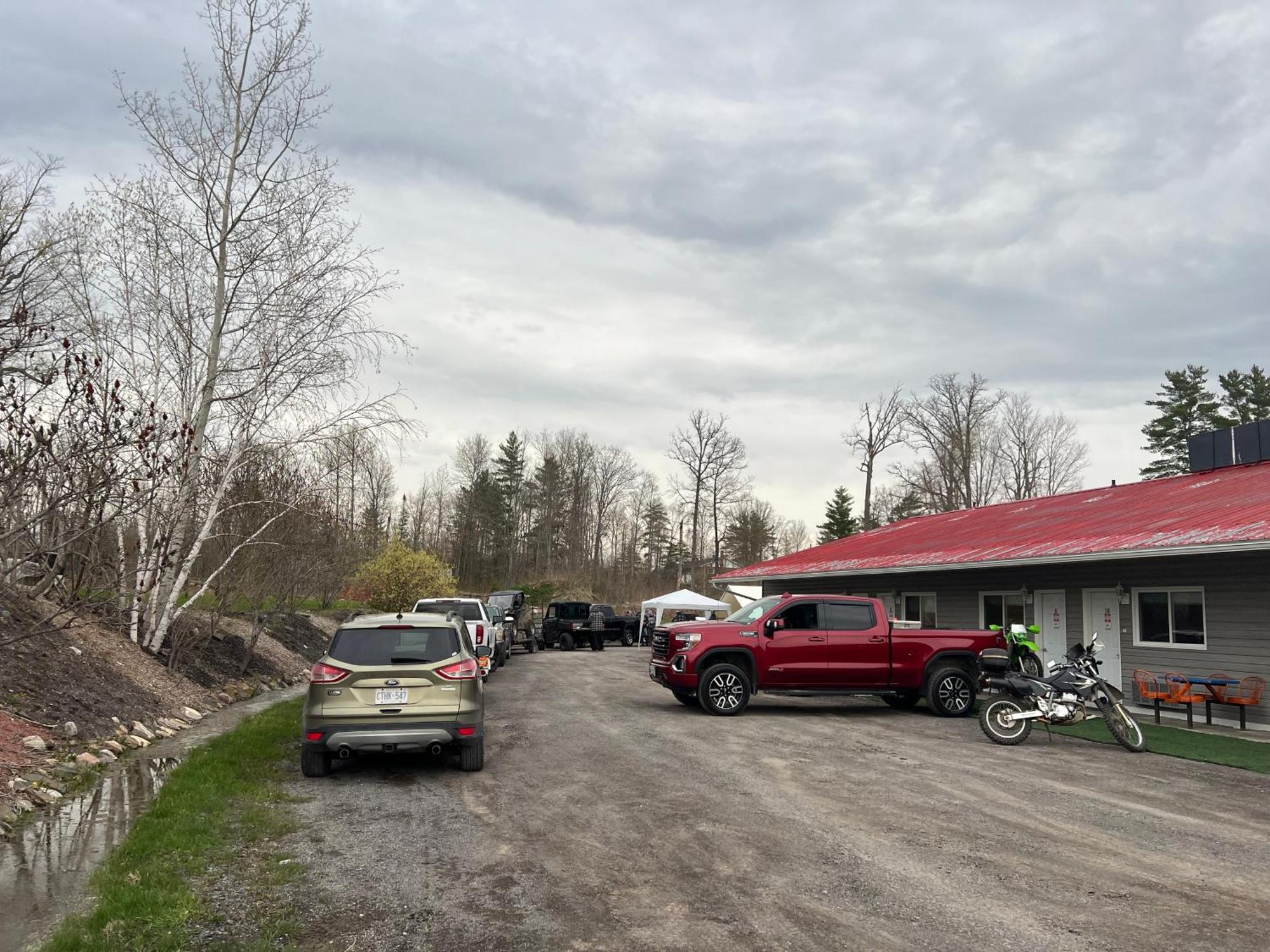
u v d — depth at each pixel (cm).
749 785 852
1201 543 1249
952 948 459
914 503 6194
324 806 762
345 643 884
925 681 1437
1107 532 1585
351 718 852
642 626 4347
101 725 984
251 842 644
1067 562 1529
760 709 1503
